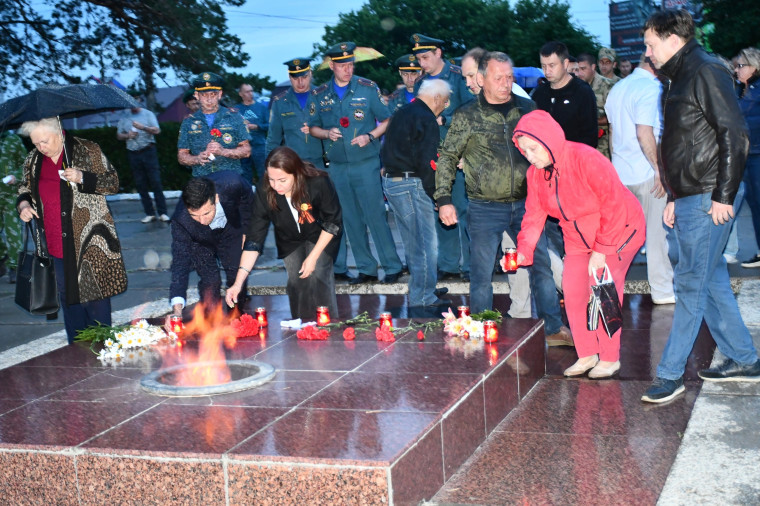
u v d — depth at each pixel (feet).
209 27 90.48
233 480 11.44
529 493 12.37
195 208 18.83
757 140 26.61
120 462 11.89
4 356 22.82
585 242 17.04
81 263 19.60
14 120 18.85
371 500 10.96
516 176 19.22
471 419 13.94
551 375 18.31
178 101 140.36
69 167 19.15
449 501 12.23
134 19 88.99
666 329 21.49
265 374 15.01
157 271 35.91
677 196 15.58
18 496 12.59
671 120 15.25
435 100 23.56
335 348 17.04
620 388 16.98
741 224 35.70
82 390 15.05
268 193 19.54
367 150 27.81
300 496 11.22
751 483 12.19
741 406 15.31
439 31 154.81
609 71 33.24
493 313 18.37
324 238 20.10
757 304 22.56
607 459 13.47
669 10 15.17
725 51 100.94
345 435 11.94
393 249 28.45
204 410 13.44
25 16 88.74
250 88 43.55
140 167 49.62
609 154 31.17
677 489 12.16
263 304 27.91
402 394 13.73
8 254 34.81
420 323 18.75
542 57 24.09
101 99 19.27
